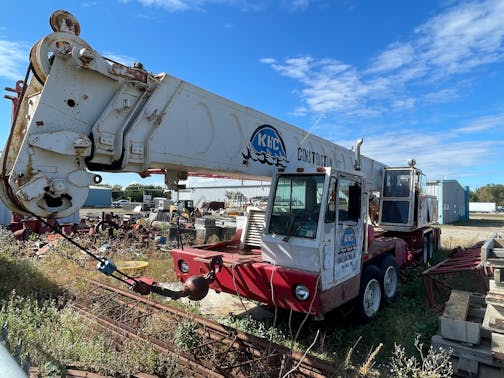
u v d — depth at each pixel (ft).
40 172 8.55
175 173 13.32
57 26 9.05
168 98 11.41
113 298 18.78
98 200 154.20
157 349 13.05
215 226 44.78
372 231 20.59
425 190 33.86
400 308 20.31
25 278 20.07
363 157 27.04
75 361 11.84
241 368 12.76
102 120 9.64
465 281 25.26
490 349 12.15
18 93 9.70
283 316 19.58
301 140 18.75
